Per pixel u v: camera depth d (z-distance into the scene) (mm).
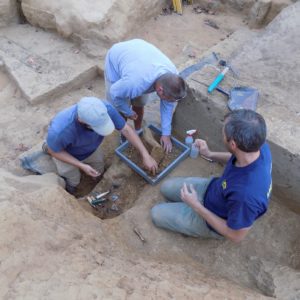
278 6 5488
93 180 3902
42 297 2131
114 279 2332
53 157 3516
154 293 2266
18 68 5004
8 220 2545
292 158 2930
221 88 3383
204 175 3475
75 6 5137
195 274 2670
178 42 5668
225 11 6219
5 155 4219
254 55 3898
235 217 2285
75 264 2381
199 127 3619
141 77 3045
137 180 3629
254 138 2088
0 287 2164
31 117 4660
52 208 2873
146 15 5844
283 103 3305
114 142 4137
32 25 5652
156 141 3768
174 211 3004
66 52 5285
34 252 2391
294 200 3176
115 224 3148
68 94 5000
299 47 3990
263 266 2779
